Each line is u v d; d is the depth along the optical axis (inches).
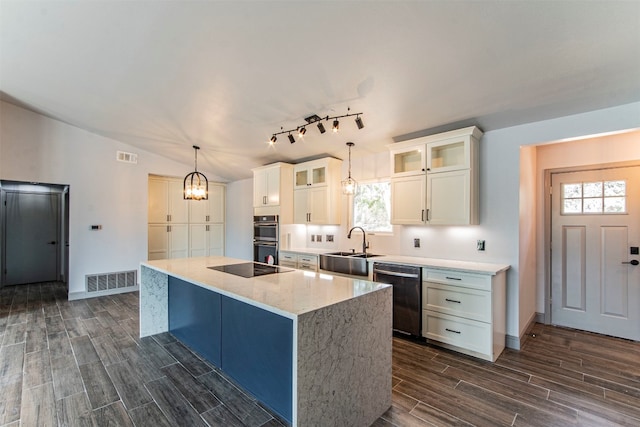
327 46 84.6
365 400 74.6
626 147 128.0
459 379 95.0
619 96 93.3
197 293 110.8
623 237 129.3
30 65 118.0
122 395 86.0
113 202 203.0
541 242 148.3
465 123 121.3
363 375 74.5
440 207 127.6
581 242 139.2
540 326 143.9
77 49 102.3
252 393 82.7
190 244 254.4
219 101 126.8
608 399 84.3
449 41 76.5
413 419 76.4
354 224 176.1
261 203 205.8
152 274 130.6
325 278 97.1
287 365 71.1
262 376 79.0
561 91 93.3
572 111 105.2
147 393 87.2
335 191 177.2
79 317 153.9
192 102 131.4
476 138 125.4
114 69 112.9
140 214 214.1
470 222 120.4
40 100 155.4
